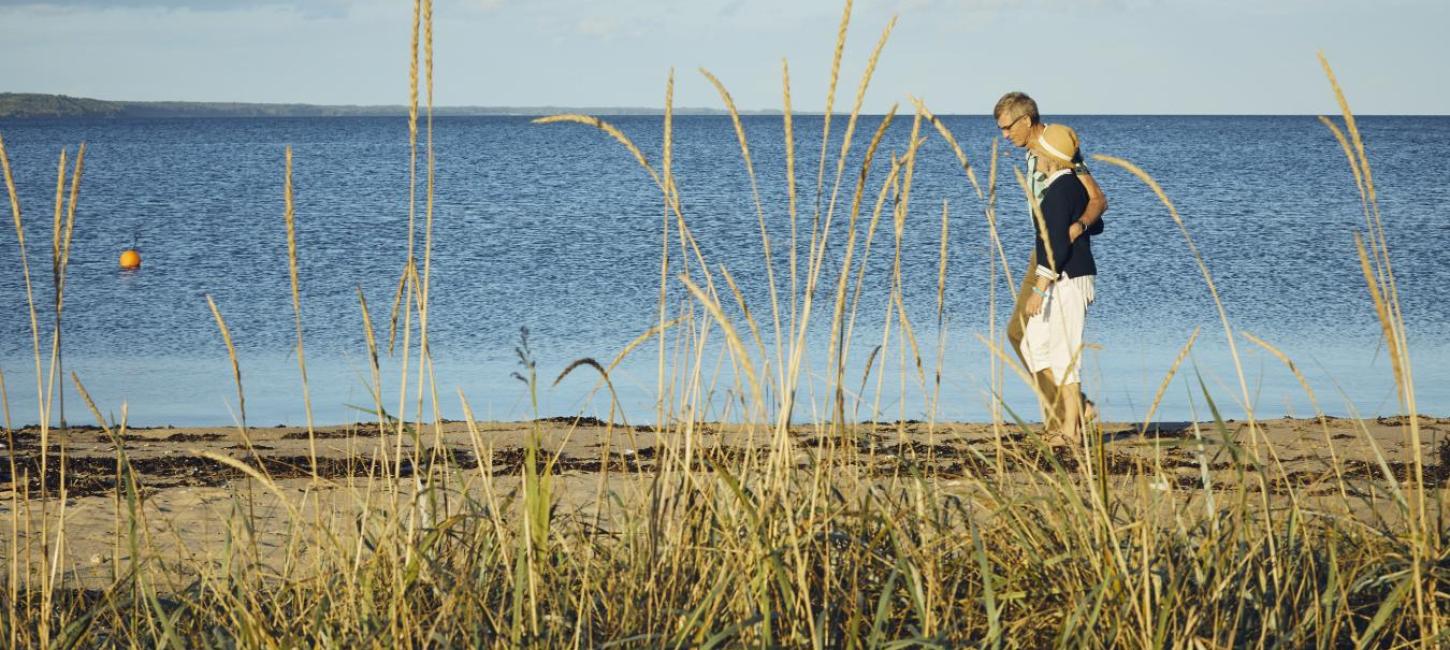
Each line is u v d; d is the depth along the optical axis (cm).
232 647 294
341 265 2123
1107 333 1373
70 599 355
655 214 3175
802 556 296
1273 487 471
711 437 405
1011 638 286
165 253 2262
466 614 288
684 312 392
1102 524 296
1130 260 2116
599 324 1506
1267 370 1126
